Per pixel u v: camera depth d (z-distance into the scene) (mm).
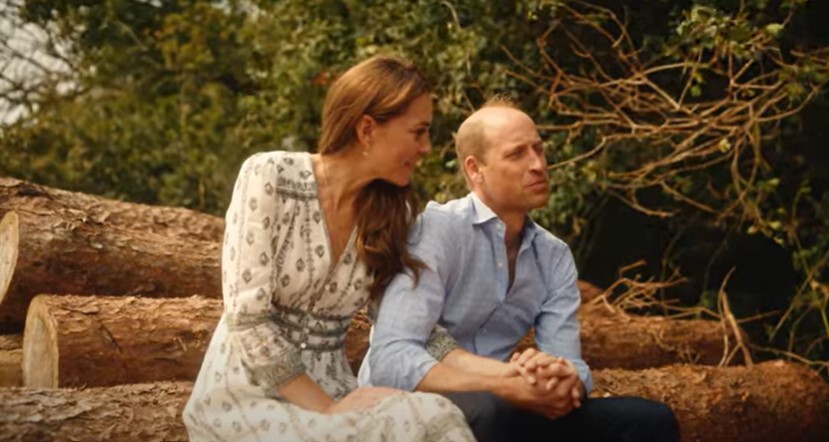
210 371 3273
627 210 7477
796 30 6453
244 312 3203
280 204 3266
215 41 9656
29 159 9305
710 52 6645
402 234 3447
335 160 3336
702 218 7281
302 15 8078
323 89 8016
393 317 3465
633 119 6938
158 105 9641
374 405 3121
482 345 3781
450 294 3695
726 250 7387
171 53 9648
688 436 5316
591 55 6785
